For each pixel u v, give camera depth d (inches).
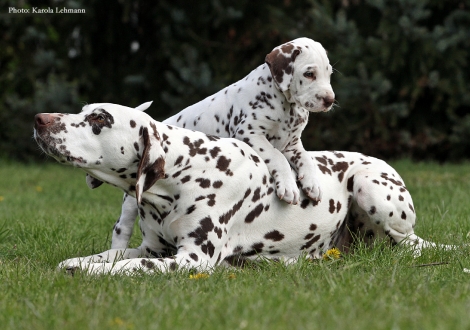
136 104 1186.0
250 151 401.7
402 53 1012.5
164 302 282.0
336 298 289.9
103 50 1208.8
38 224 506.6
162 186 373.7
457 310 264.2
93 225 543.5
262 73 418.0
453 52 1021.8
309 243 417.7
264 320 253.4
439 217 556.4
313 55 402.6
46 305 281.0
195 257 368.8
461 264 359.9
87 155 355.9
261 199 397.7
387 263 374.6
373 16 1096.8
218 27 1120.8
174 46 1095.0
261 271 370.9
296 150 420.2
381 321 253.4
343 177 431.2
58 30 1160.2
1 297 300.2
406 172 945.5
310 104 398.6
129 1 1100.5
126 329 245.9
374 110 1027.9
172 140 375.2
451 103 1056.2
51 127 350.6
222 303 278.2
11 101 1103.6
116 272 342.6
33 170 1054.4
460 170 955.3
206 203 376.8
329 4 1053.8
